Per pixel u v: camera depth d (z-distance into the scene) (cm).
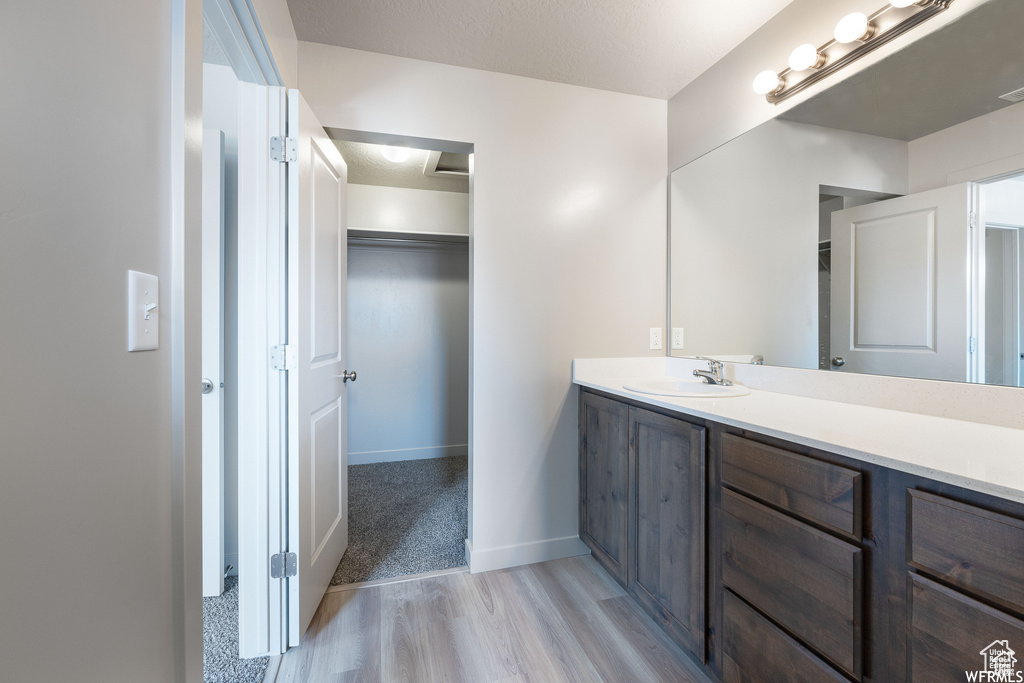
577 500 212
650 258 221
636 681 132
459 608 169
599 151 212
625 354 217
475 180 195
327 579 179
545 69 196
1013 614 66
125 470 56
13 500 39
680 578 139
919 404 122
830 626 92
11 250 38
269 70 138
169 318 66
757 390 172
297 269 145
